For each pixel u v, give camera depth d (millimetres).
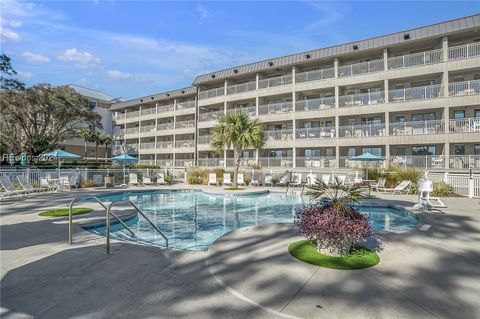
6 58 32531
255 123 22797
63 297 4004
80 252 5973
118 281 4551
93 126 44750
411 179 19594
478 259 5652
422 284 4465
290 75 31641
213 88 39781
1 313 3586
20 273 4832
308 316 3520
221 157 36344
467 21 22719
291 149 32281
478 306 3775
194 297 4051
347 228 5586
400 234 7609
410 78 25781
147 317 3510
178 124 42938
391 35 25922
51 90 37094
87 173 23375
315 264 5328
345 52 27938
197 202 17359
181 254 5934
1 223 8789
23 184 16844
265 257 5762
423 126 24109
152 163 45031
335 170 26578
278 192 21016
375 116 28078
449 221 9297
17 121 36250
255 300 3932
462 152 24125
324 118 29828
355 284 4465
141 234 9695
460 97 22750
